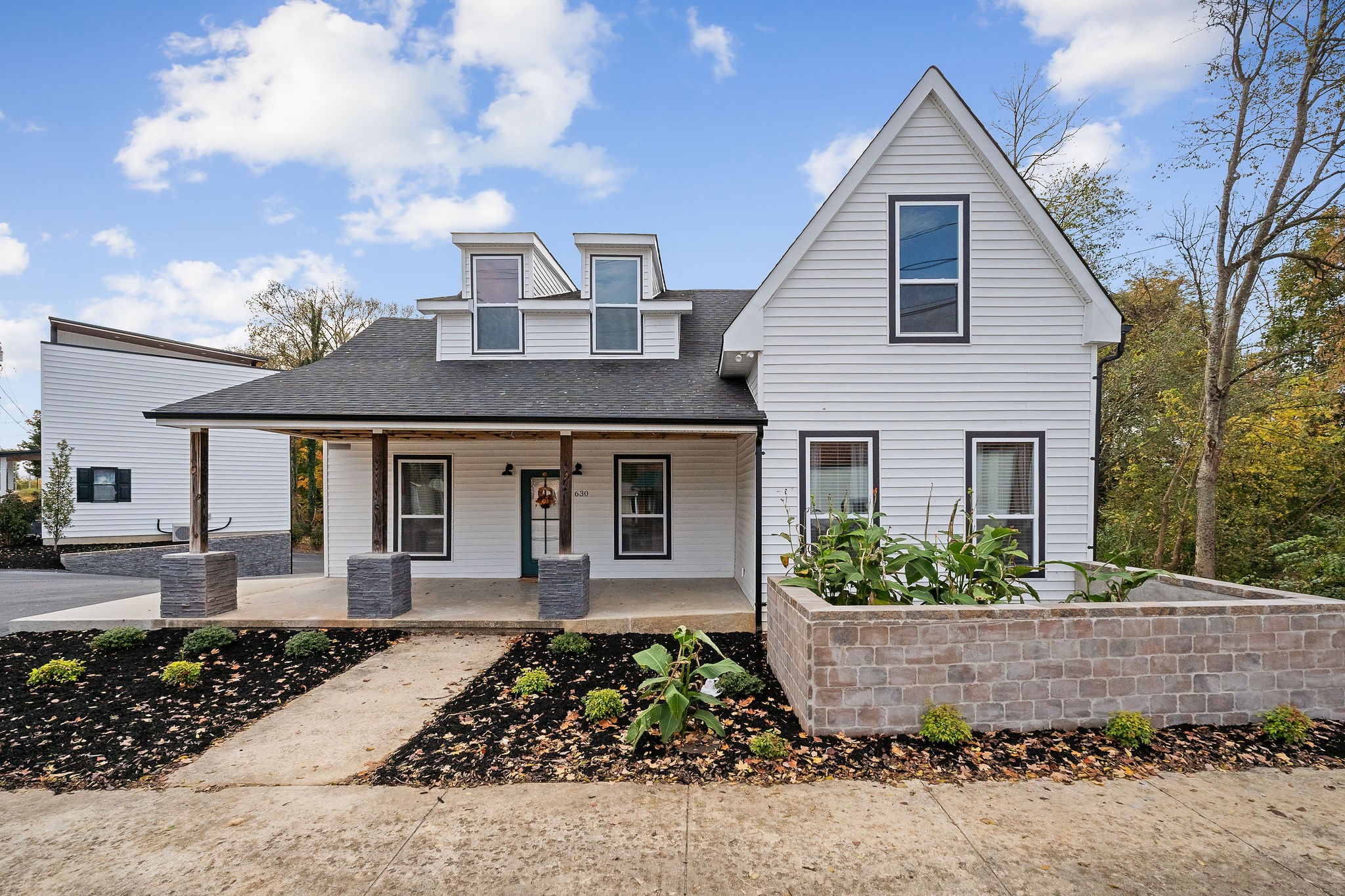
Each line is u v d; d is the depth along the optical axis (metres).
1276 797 3.62
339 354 10.39
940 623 4.38
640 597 8.75
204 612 7.70
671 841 3.20
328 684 5.79
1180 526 10.72
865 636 4.36
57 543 14.64
